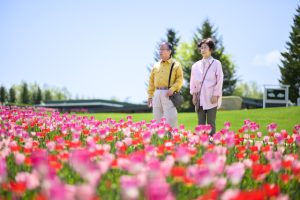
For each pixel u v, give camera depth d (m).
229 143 5.15
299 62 46.12
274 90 26.52
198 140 5.88
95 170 3.11
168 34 51.56
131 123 7.98
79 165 3.20
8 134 6.50
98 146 4.58
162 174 3.26
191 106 46.47
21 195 3.53
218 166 3.66
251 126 7.17
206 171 3.16
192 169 3.30
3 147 5.40
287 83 47.53
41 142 6.84
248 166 4.28
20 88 92.12
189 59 49.81
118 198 3.38
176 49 51.16
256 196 2.60
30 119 9.59
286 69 47.22
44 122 8.79
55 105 62.94
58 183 2.78
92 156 4.32
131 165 3.40
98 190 3.62
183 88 46.75
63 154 4.32
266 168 3.90
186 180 3.27
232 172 3.74
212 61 7.96
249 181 4.25
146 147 4.50
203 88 7.91
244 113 17.86
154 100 8.38
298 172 3.93
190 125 14.93
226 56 50.66
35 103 90.31
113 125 8.16
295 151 6.43
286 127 13.42
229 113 18.30
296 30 47.75
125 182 2.73
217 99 7.87
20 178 3.41
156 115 8.42
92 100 61.66
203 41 8.01
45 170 3.25
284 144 6.91
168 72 8.25
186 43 51.00
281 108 18.72
